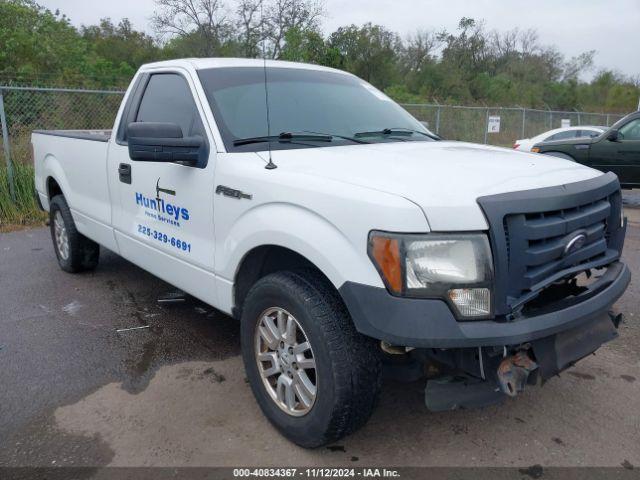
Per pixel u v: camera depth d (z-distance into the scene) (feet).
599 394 11.68
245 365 10.62
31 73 67.51
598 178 9.86
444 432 10.32
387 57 122.52
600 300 9.20
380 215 8.00
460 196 8.14
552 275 8.73
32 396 11.55
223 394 11.66
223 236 10.91
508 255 8.16
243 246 10.19
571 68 174.29
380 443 9.99
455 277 7.89
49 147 19.29
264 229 9.61
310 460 9.52
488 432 10.34
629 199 38.04
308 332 8.95
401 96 105.09
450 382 8.91
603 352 13.62
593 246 9.40
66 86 63.87
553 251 8.49
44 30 82.33
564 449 9.86
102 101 37.24
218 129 11.39
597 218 9.41
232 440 10.09
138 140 10.77
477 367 8.48
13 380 12.20
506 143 70.18
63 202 18.75
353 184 8.70
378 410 11.02
